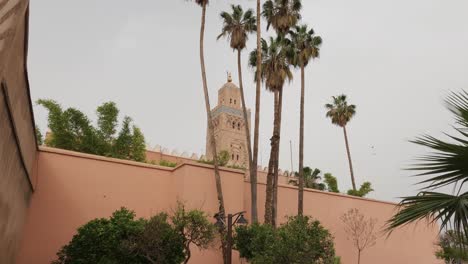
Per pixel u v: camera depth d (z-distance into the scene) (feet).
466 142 14.52
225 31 78.18
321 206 76.38
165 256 42.09
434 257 88.02
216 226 45.24
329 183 107.04
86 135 76.07
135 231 41.63
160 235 41.01
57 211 51.16
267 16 79.51
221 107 212.64
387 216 84.64
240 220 41.68
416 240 87.04
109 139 80.33
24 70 28.63
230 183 62.34
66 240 50.70
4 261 38.19
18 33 22.67
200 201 58.18
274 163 67.46
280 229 42.47
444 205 14.65
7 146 28.45
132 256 41.06
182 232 43.93
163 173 61.21
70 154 54.13
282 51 76.89
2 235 34.53
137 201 57.31
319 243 39.99
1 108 24.03
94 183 54.80
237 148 207.31
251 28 78.43
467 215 14.15
